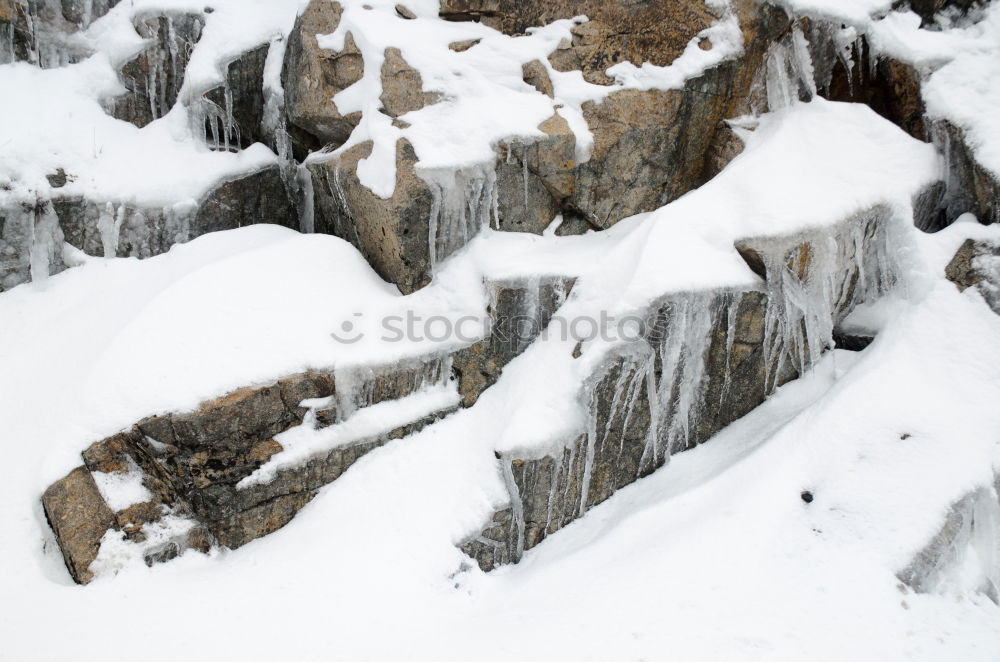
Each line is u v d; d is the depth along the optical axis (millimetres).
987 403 4105
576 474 4430
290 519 4242
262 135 6562
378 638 3633
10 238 5219
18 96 5785
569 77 5289
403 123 5000
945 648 3424
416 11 5633
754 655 3373
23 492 3959
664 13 5219
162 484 4051
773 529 3863
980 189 4652
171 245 5742
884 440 4078
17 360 4684
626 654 3432
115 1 6445
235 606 3691
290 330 4438
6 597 3580
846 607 3541
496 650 3529
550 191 5199
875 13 5180
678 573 3734
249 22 6445
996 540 3863
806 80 5316
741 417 4824
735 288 4461
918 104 5090
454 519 4168
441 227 4941
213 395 4055
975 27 5191
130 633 3500
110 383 4090
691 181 5578
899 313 4656
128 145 5934
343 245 5145
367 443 4391
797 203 4625
